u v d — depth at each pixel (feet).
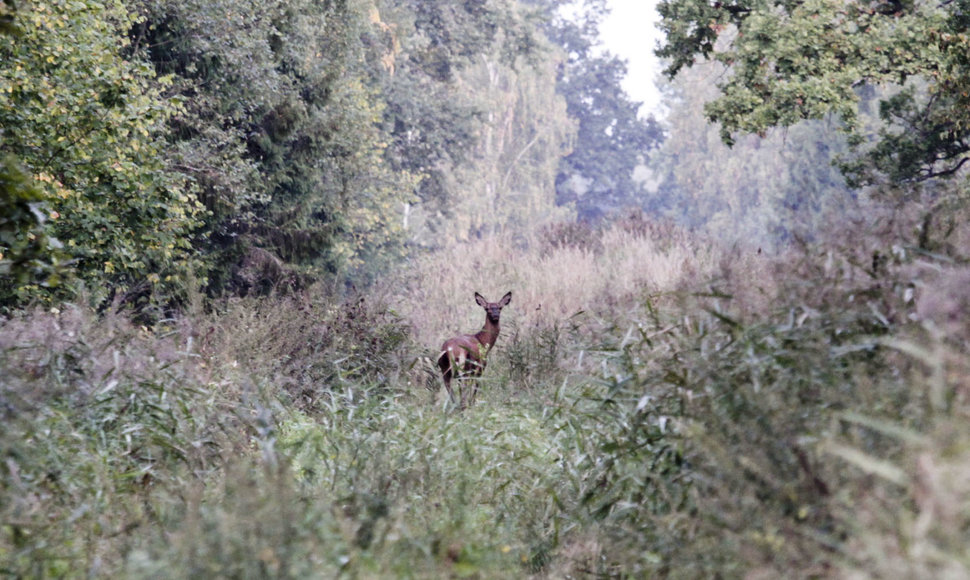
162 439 20.13
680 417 16.10
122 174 44.47
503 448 23.02
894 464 11.55
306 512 14.80
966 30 65.10
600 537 16.33
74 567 15.24
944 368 12.21
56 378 22.49
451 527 16.11
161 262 53.16
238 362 33.50
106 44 45.09
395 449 21.68
